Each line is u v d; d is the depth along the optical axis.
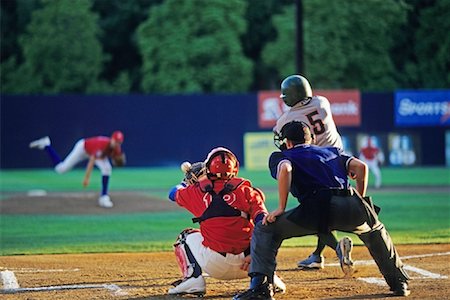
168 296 19.08
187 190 18.78
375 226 17.88
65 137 78.81
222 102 80.12
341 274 22.28
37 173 74.88
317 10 90.00
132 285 20.81
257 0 108.81
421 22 86.44
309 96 21.59
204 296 19.11
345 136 80.69
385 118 81.38
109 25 111.25
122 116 79.56
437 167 81.38
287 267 23.83
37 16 99.31
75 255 27.42
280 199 17.19
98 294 19.45
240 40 106.00
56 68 98.62
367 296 18.66
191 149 80.25
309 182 17.38
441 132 82.44
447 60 87.50
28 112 78.25
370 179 67.75
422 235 32.03
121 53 113.00
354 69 91.88
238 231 18.38
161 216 40.81
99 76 110.38
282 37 97.00
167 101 80.12
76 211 43.12
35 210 43.47
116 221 38.84
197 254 18.88
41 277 22.34
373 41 90.19
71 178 68.88
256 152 79.69
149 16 104.62
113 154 44.91
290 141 18.16
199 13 96.94
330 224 17.31
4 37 109.69
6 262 25.64
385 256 18.30
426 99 81.88
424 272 22.33
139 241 31.48
